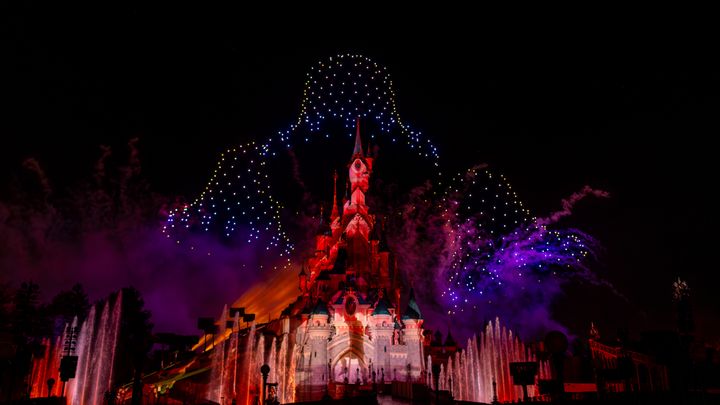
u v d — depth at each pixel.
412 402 43.41
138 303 95.56
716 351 39.94
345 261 100.25
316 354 83.75
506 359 89.25
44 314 84.31
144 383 66.06
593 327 56.28
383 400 46.72
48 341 78.31
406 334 87.88
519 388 80.44
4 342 57.72
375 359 85.44
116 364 84.44
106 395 45.25
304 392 80.69
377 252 103.75
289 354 87.94
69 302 89.75
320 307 86.94
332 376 84.19
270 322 101.12
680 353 36.88
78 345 85.88
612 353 47.75
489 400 83.00
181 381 63.91
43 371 69.19
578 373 56.97
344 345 86.50
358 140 113.19
